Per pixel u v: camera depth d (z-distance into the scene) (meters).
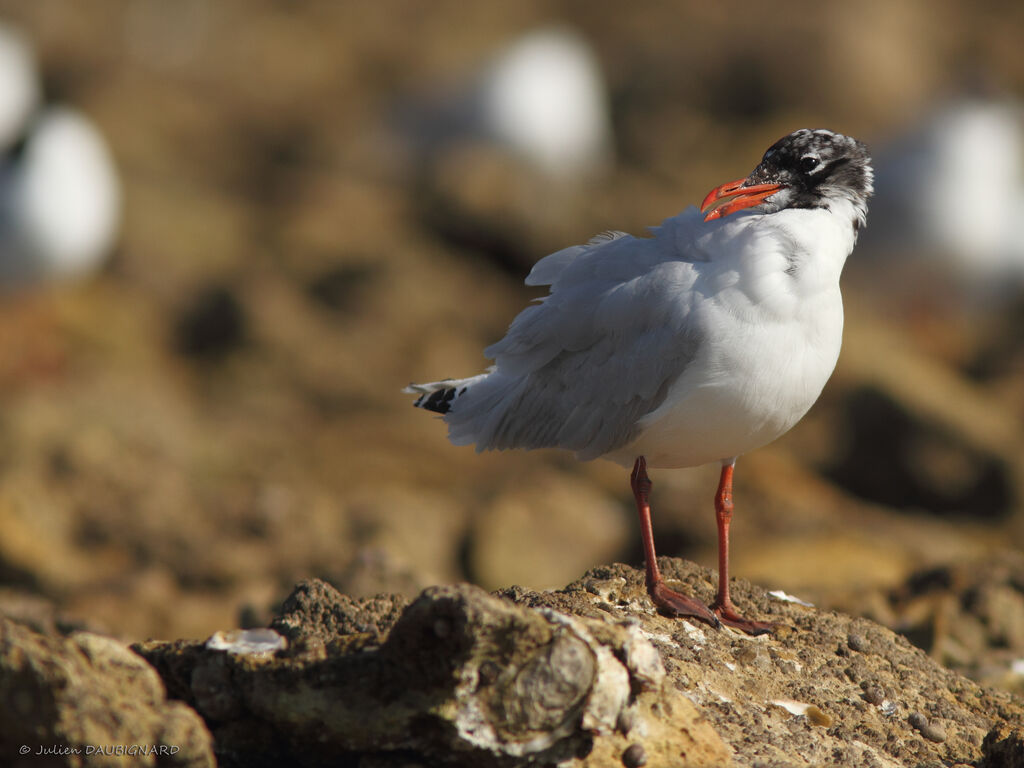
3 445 16.03
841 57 32.53
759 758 5.99
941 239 21.14
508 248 25.31
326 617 6.55
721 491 7.75
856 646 7.52
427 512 15.42
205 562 14.13
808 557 12.64
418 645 5.18
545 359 7.74
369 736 5.37
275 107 35.00
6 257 21.22
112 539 14.82
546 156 27.73
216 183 29.66
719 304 7.08
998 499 17.77
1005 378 21.11
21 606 12.20
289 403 20.77
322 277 23.94
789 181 7.59
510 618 5.14
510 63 27.97
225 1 40.47
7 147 21.80
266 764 5.63
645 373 7.29
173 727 5.02
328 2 42.19
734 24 36.56
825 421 18.84
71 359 21.44
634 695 5.57
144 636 12.62
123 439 17.09
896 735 6.68
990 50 36.00
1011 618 9.40
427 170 27.67
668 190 28.11
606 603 7.29
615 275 7.55
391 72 37.69
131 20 37.72
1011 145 21.77
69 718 4.88
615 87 33.94
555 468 16.91
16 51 29.14
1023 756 6.05
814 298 7.10
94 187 21.66
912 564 12.72
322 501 15.86
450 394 8.35
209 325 22.84
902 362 19.47
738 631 7.40
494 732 5.22
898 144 21.98
